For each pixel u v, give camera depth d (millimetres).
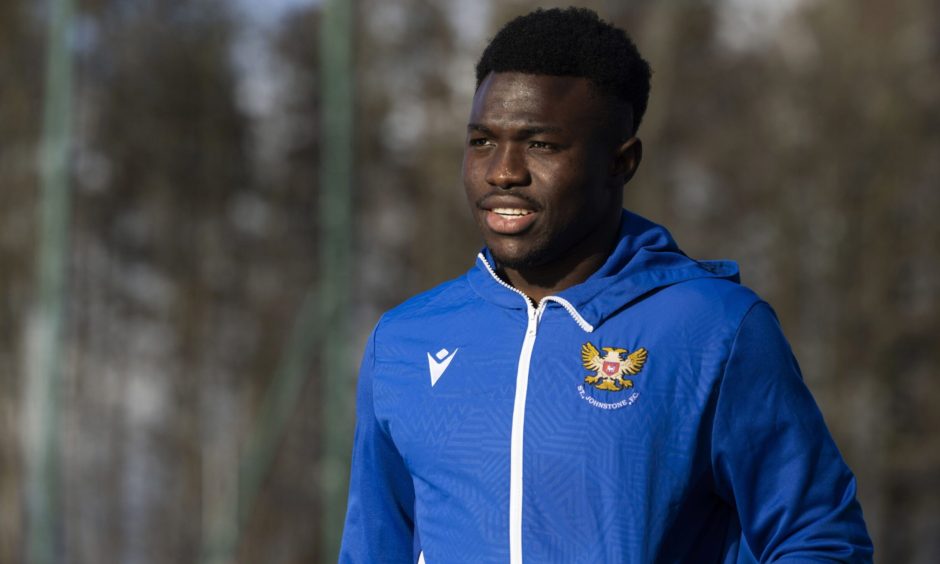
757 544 5934
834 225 60531
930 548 59594
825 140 60438
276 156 65000
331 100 28547
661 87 60594
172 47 63719
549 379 5973
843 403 60156
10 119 61688
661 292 6098
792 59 61000
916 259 60219
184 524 62656
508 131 6082
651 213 60375
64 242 29391
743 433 5820
